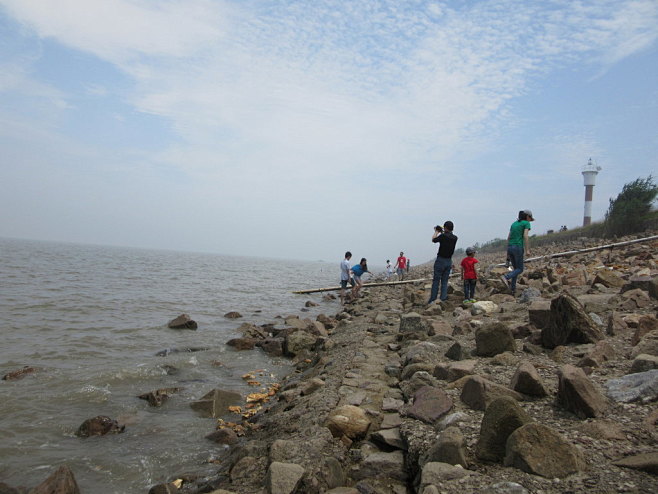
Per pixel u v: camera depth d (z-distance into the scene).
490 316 8.84
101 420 5.91
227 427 6.06
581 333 5.61
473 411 4.20
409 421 4.30
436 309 10.65
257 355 10.68
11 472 4.82
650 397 3.76
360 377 6.21
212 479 4.37
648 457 2.87
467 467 3.20
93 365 9.02
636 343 5.28
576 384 3.72
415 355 6.39
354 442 4.32
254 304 22.09
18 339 11.15
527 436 3.08
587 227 29.88
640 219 22.64
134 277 34.50
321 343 10.40
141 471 4.88
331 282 47.53
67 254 79.00
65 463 5.04
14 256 55.78
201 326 14.46
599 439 3.28
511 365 5.44
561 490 2.73
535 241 37.25
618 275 9.89
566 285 10.82
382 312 13.34
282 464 3.55
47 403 6.85
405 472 3.65
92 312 16.05
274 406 6.46
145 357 9.89
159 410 6.79
